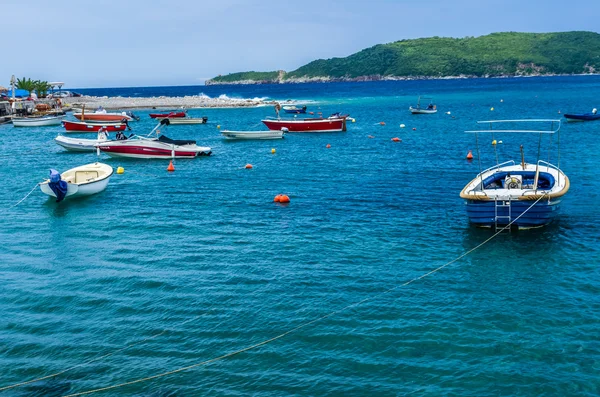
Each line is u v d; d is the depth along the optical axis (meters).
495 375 12.41
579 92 137.50
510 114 81.69
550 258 19.38
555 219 23.77
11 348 13.94
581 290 16.69
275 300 16.45
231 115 95.75
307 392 11.96
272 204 28.27
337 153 47.03
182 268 19.20
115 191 32.19
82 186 30.06
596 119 64.94
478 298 16.34
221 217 25.84
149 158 44.94
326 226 23.98
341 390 12.01
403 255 20.14
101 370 12.98
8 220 26.05
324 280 17.94
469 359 13.07
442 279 17.86
